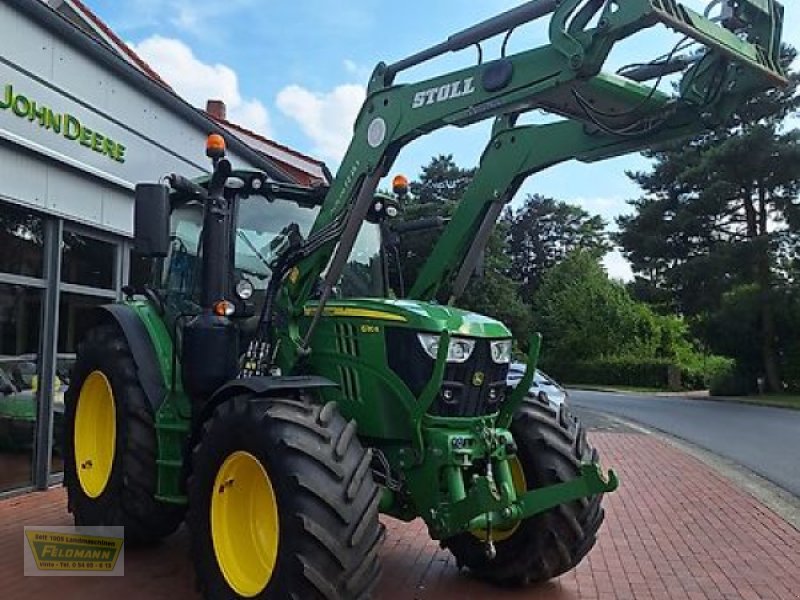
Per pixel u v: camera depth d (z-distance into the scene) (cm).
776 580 573
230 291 524
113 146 916
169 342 573
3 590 491
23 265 767
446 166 5209
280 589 387
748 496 923
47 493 772
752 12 431
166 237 479
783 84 438
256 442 413
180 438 535
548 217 7506
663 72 453
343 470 397
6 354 746
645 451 1352
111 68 908
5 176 732
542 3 421
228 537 439
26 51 759
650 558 629
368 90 505
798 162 2955
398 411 457
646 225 3381
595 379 4562
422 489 448
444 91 464
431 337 452
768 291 3100
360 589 388
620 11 388
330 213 505
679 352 4759
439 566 581
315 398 462
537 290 6488
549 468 507
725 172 3097
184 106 1080
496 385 478
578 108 461
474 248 555
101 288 898
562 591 534
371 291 577
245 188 538
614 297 4903
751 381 3247
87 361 616
